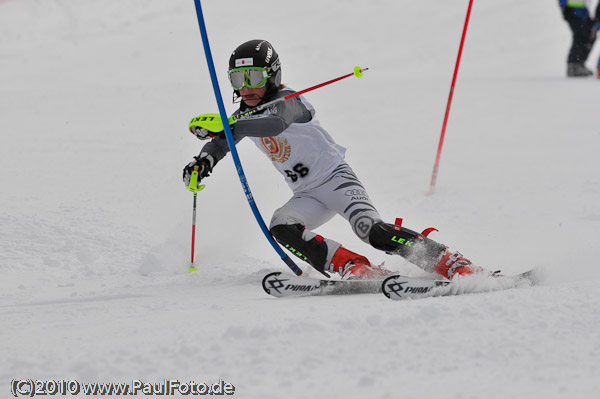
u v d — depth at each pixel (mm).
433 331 9867
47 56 61969
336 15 72688
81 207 21984
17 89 49750
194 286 14938
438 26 68688
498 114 37562
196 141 34344
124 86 49750
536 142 30641
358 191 14984
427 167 27453
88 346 9930
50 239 18719
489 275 13016
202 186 14977
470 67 55938
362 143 32656
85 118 40188
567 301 10852
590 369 8469
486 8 74188
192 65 56562
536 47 61781
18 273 16406
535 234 18234
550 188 23094
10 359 9328
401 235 13828
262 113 14312
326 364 8883
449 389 8055
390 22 70188
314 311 11312
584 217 19609
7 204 22250
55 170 28078
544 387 8031
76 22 72875
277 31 67375
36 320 12242
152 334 10422
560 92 42938
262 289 14281
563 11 49375
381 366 8773
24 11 72812
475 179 25125
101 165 29016
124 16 75000
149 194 23906
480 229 19297
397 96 44531
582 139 30609
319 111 40938
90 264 17188
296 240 14453
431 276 14453
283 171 15656
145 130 36875
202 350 9359
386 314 10484
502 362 8797
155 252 17188
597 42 63781
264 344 9508
